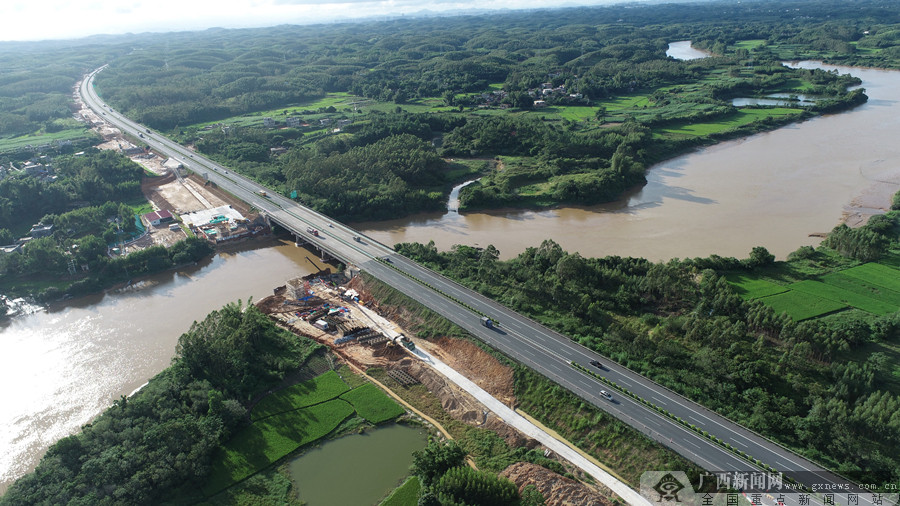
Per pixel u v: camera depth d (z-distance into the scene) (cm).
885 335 12850
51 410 12006
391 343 13738
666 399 11031
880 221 18625
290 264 19200
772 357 12212
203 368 12356
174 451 9981
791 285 15488
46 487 9012
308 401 11944
